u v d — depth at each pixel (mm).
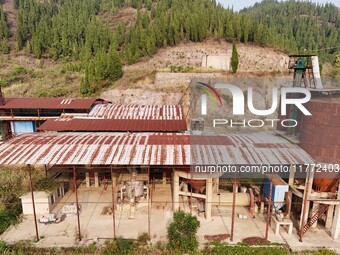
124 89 50719
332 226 16688
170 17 76500
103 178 23312
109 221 18109
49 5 110188
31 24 91438
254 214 19109
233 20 75000
